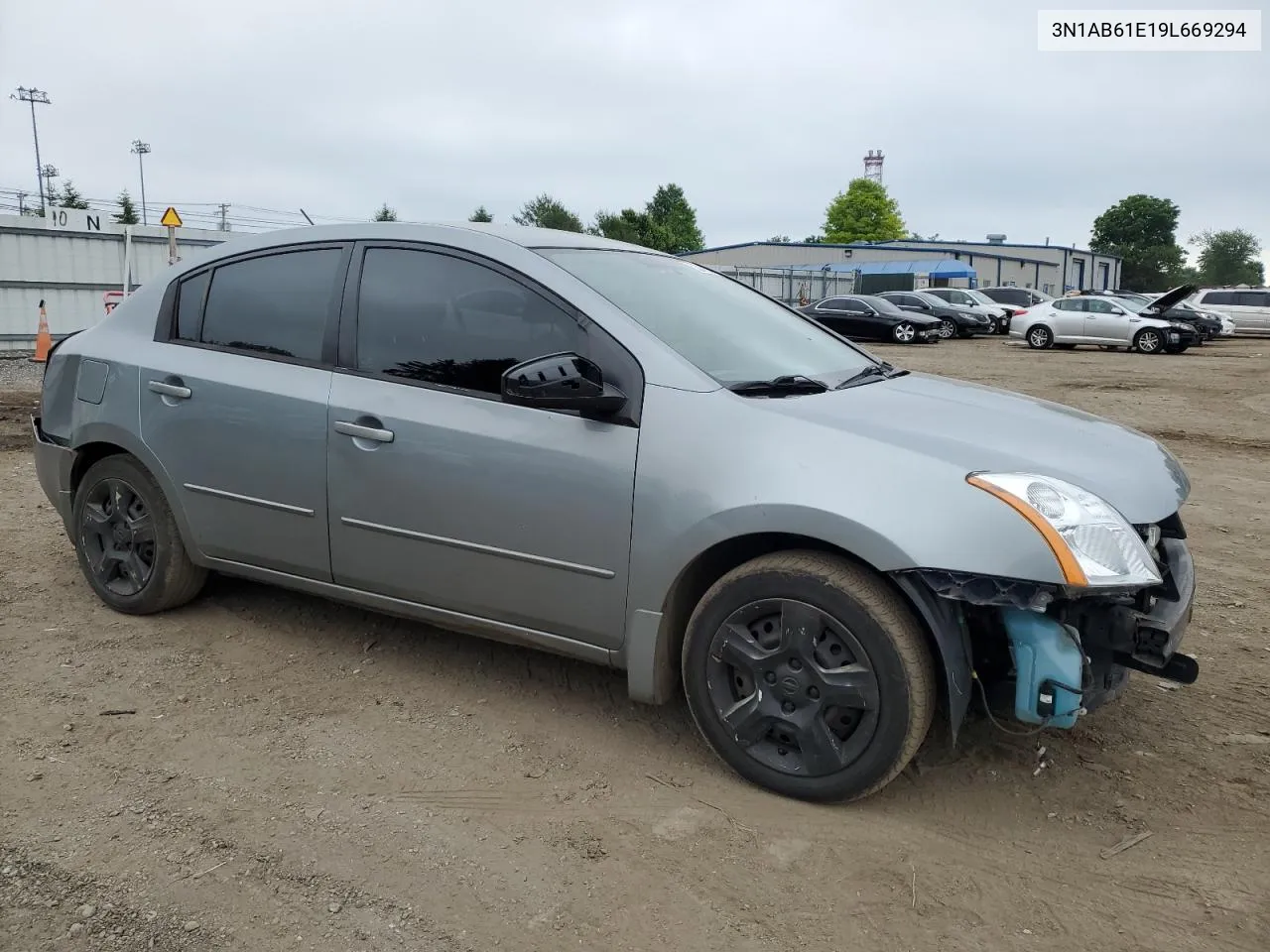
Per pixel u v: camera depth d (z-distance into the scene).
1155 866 2.61
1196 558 5.61
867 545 2.63
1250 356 23.62
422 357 3.39
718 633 2.94
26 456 7.87
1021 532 2.54
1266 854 2.67
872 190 86.12
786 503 2.72
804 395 3.09
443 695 3.55
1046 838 2.73
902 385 3.54
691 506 2.86
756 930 2.32
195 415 3.81
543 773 3.03
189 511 3.92
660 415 2.96
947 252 63.34
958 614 2.72
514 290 3.28
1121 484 2.82
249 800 2.83
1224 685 3.77
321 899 2.39
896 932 2.33
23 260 16.66
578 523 3.04
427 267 3.46
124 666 3.73
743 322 3.64
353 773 3.00
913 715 2.67
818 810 2.85
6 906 2.34
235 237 4.01
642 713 3.44
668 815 2.80
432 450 3.27
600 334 3.10
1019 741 3.27
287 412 3.58
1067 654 2.63
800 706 2.83
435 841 2.65
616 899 2.42
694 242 82.56
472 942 2.26
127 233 17.22
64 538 5.41
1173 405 13.41
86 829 2.66
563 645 3.22
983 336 33.09
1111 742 3.29
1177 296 27.09
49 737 3.17
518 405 3.14
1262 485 7.84
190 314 3.99
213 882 2.45
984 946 2.29
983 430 3.00
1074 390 15.25
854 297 29.30
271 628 4.15
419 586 3.43
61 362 4.33
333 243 3.69
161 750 3.11
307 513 3.59
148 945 2.22
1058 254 74.62
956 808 2.87
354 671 3.74
